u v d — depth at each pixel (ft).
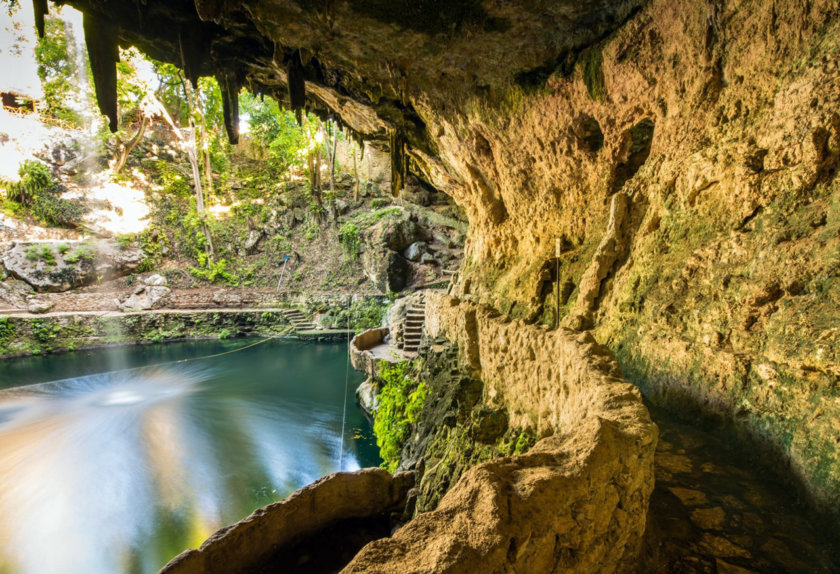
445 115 32.63
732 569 7.24
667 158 18.75
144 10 22.50
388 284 73.15
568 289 25.25
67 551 24.73
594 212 24.81
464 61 25.91
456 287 43.57
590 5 20.29
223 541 10.69
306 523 12.71
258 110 96.99
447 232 79.00
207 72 27.32
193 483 31.86
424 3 20.84
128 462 34.55
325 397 48.83
